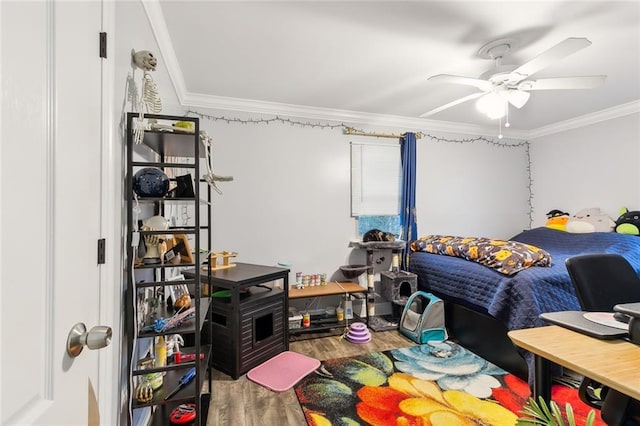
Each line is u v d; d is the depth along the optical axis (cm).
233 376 224
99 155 103
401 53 230
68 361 65
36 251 57
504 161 445
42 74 60
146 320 152
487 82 211
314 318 326
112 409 118
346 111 361
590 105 348
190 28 198
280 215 341
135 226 138
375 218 378
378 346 280
